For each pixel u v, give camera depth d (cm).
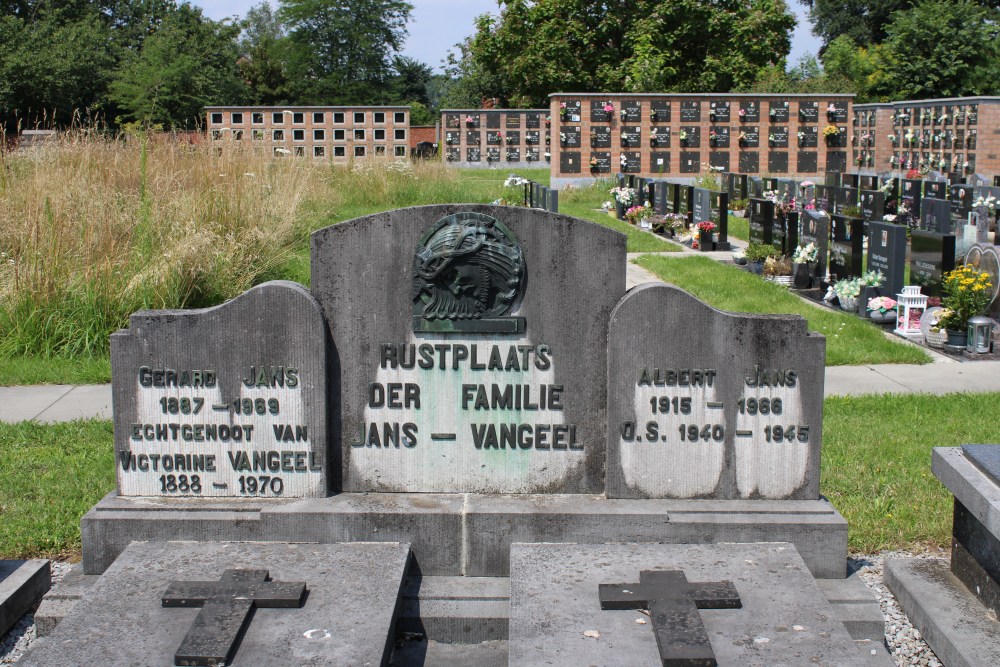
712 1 4903
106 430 818
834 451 762
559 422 538
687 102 3522
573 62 4872
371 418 538
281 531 515
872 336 1214
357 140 4212
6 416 879
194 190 1483
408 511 516
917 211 2377
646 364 527
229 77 5584
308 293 529
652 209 2533
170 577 466
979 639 479
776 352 526
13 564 539
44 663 399
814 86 4338
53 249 1124
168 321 526
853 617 488
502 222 527
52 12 5081
